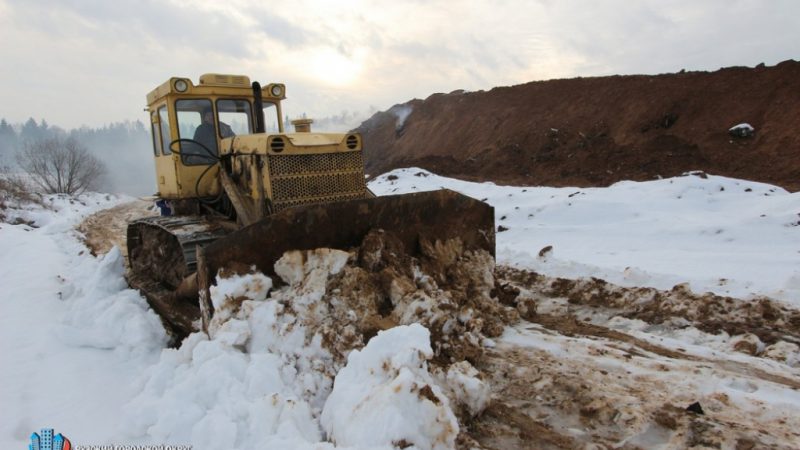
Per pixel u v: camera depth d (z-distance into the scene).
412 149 36.16
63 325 5.27
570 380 3.90
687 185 12.54
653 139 22.14
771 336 4.60
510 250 7.73
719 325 4.89
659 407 3.49
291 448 2.95
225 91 6.61
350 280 4.43
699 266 7.21
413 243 5.18
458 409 3.46
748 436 3.14
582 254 8.59
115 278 6.30
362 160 5.62
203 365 3.71
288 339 3.97
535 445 3.21
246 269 4.36
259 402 3.31
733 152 19.55
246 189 5.62
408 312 4.32
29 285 7.14
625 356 4.26
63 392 4.09
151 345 4.92
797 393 3.62
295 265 4.47
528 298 5.52
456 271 5.27
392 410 2.89
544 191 14.44
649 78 26.30
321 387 3.68
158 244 6.25
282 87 7.09
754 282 6.12
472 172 25.66
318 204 4.61
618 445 3.17
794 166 17.23
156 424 3.39
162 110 6.80
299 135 5.42
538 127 27.45
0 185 22.88
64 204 26.20
